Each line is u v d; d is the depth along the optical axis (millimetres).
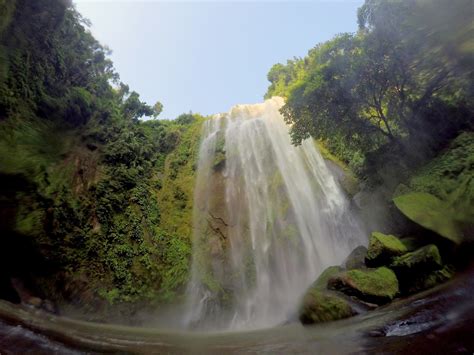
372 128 11883
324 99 10945
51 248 11695
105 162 16281
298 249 16281
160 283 14453
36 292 10758
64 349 5859
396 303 6043
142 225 15977
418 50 9500
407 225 8258
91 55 19859
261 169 20375
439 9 8766
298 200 18672
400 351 3748
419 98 11328
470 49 8875
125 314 12648
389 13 9359
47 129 13469
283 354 4723
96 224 14242
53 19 13758
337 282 7121
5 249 10523
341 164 18656
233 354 5199
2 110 11273
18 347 5672
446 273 6379
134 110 22312
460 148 8781
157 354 5660
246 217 18250
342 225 16297
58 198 12477
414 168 10508
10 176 10656
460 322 4133
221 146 21031
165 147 21844
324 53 11000
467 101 9797
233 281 15594
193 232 17250
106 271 13539
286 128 22438
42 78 13680
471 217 7129
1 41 11398
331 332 5305
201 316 13688
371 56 9969
